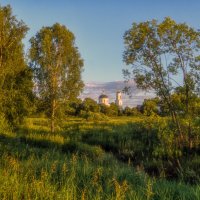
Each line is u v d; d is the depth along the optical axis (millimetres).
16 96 35438
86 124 46438
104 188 9594
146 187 9703
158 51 23078
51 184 9383
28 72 37250
